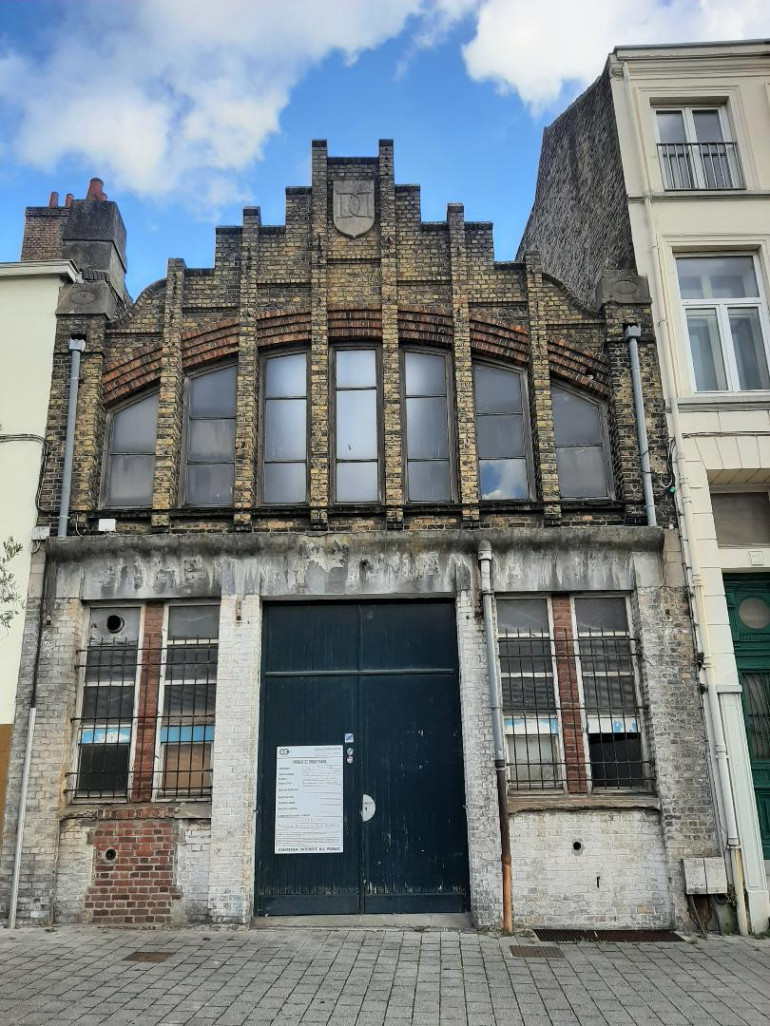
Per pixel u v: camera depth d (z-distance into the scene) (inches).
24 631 352.2
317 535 359.6
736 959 280.8
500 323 399.9
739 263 419.8
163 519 368.8
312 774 346.3
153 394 402.6
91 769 346.9
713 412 382.3
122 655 359.6
